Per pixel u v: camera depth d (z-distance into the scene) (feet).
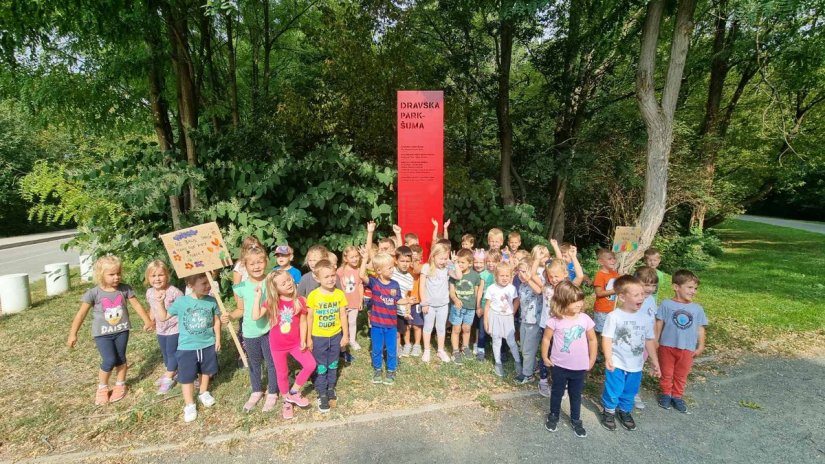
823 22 21.12
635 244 18.16
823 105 38.88
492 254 15.49
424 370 13.82
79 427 10.69
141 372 13.83
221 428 10.57
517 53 40.37
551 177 32.27
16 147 65.92
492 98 32.45
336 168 22.07
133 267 23.22
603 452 9.77
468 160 34.35
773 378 13.69
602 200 33.37
